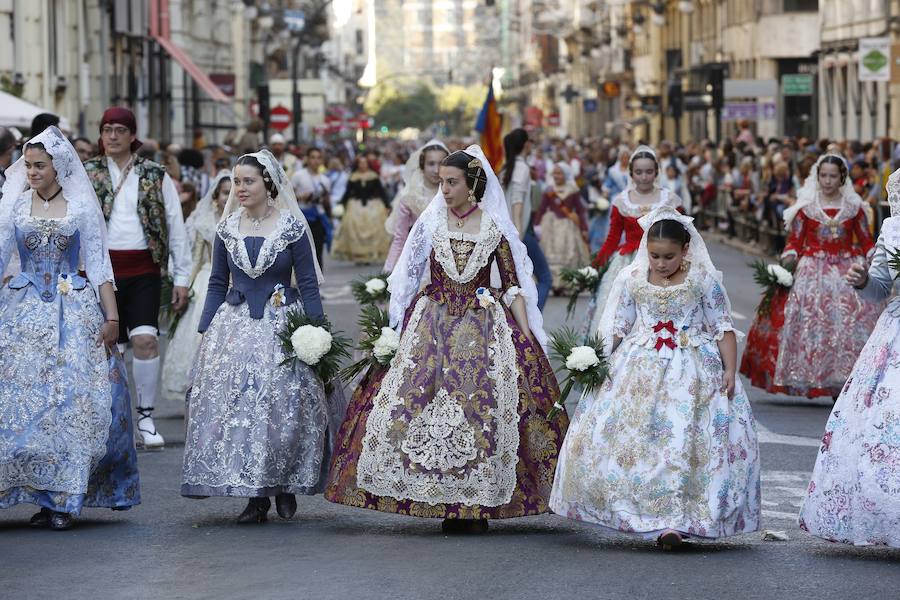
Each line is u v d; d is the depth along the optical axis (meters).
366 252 33.59
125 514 10.33
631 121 83.56
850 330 15.09
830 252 15.23
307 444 9.90
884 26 49.66
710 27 75.50
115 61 48.44
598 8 113.50
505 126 33.81
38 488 9.66
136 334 12.95
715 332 9.22
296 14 64.25
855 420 8.93
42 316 9.86
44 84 38.22
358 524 9.91
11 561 8.79
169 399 15.40
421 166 13.85
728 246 38.81
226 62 69.81
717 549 9.03
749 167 37.84
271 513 10.38
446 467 9.34
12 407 9.70
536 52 171.38
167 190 13.00
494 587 7.96
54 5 40.00
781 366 15.22
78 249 10.08
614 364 9.23
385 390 9.55
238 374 9.86
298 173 25.75
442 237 9.78
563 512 9.13
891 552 9.01
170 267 13.14
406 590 7.91
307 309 10.16
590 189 36.84
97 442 9.81
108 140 12.81
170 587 8.09
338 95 141.75
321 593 7.88
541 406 9.60
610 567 8.45
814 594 7.83
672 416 8.98
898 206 9.29
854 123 53.16
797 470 11.74
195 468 9.81
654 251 9.17
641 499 8.88
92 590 8.05
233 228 10.17
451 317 9.71
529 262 9.95
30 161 9.95
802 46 61.25
